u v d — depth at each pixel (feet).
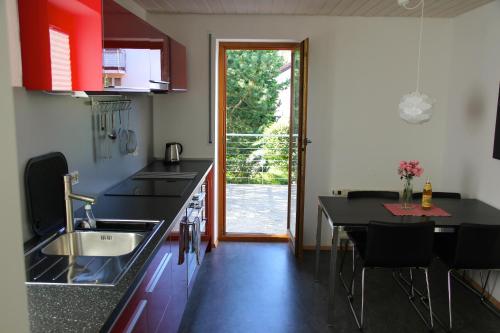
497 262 9.68
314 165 14.73
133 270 5.48
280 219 18.54
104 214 8.12
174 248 8.14
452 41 13.97
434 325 10.12
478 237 9.48
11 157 2.33
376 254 9.64
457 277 12.84
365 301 11.28
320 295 11.58
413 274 13.05
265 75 24.17
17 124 6.34
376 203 11.61
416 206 11.30
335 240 9.86
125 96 11.36
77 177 8.48
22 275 2.46
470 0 11.41
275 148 21.66
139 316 5.58
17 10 6.09
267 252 14.75
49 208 7.22
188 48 14.05
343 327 10.00
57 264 5.74
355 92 14.34
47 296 4.74
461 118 13.30
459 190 13.41
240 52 23.95
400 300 11.37
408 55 14.17
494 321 10.37
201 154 14.66
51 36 6.16
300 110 13.08
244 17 13.85
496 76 11.36
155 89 9.56
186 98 14.35
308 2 11.98
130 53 7.74
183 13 13.79
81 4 6.20
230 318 10.28
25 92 6.54
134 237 7.20
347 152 14.65
